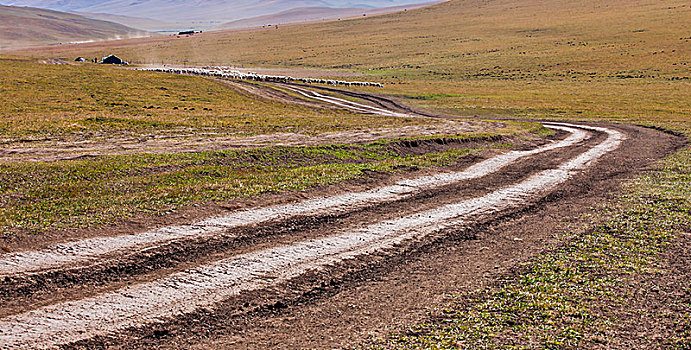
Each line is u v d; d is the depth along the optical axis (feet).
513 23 535.60
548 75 295.48
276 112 146.51
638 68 290.35
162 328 23.73
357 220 41.04
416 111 178.29
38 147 68.08
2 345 21.57
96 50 588.09
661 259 32.99
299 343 22.80
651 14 478.18
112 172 53.16
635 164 71.87
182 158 61.93
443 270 31.65
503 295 27.86
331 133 92.27
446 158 70.79
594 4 595.88
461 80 298.35
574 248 35.53
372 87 251.60
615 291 28.17
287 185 49.70
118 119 98.02
